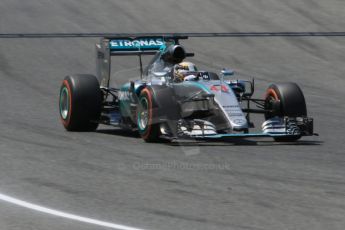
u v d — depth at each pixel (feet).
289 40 254.27
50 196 82.43
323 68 226.79
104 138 125.08
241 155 110.52
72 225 71.05
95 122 132.36
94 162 102.17
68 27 257.34
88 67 215.51
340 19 279.08
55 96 178.19
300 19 277.85
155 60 130.41
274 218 75.25
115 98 137.08
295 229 71.67
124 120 130.82
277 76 216.54
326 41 254.68
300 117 122.72
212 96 116.67
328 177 96.02
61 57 223.92
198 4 291.38
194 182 90.84
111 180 90.94
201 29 263.29
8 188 85.87
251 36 256.73
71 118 131.34
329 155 112.98
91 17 270.46
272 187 89.15
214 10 285.23
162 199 81.97
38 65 214.07
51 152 109.50
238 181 92.07
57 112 156.76
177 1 294.25
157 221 73.10
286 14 282.77
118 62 220.64
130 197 82.58
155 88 117.60
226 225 72.38
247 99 126.62
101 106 132.87
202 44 245.65
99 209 77.20
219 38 253.44
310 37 258.16
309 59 235.61
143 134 120.06
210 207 79.00
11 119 145.28
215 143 121.19
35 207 77.61
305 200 82.99
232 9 286.87
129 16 274.36
